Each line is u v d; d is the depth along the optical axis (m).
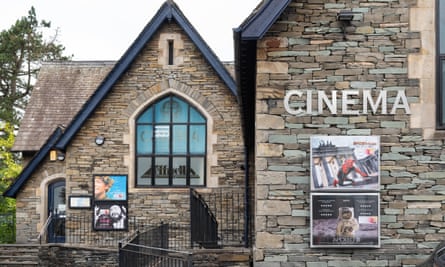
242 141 15.14
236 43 7.98
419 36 7.96
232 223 14.82
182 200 15.10
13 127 28.86
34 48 33.47
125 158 15.22
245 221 13.88
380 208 7.84
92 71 20.50
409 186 7.86
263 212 7.88
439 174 7.85
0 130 25.64
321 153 7.86
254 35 7.66
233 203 14.93
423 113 7.90
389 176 7.87
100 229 15.03
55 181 17.92
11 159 23.27
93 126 15.31
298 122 7.94
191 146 15.41
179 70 15.36
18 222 17.70
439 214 7.81
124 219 15.06
